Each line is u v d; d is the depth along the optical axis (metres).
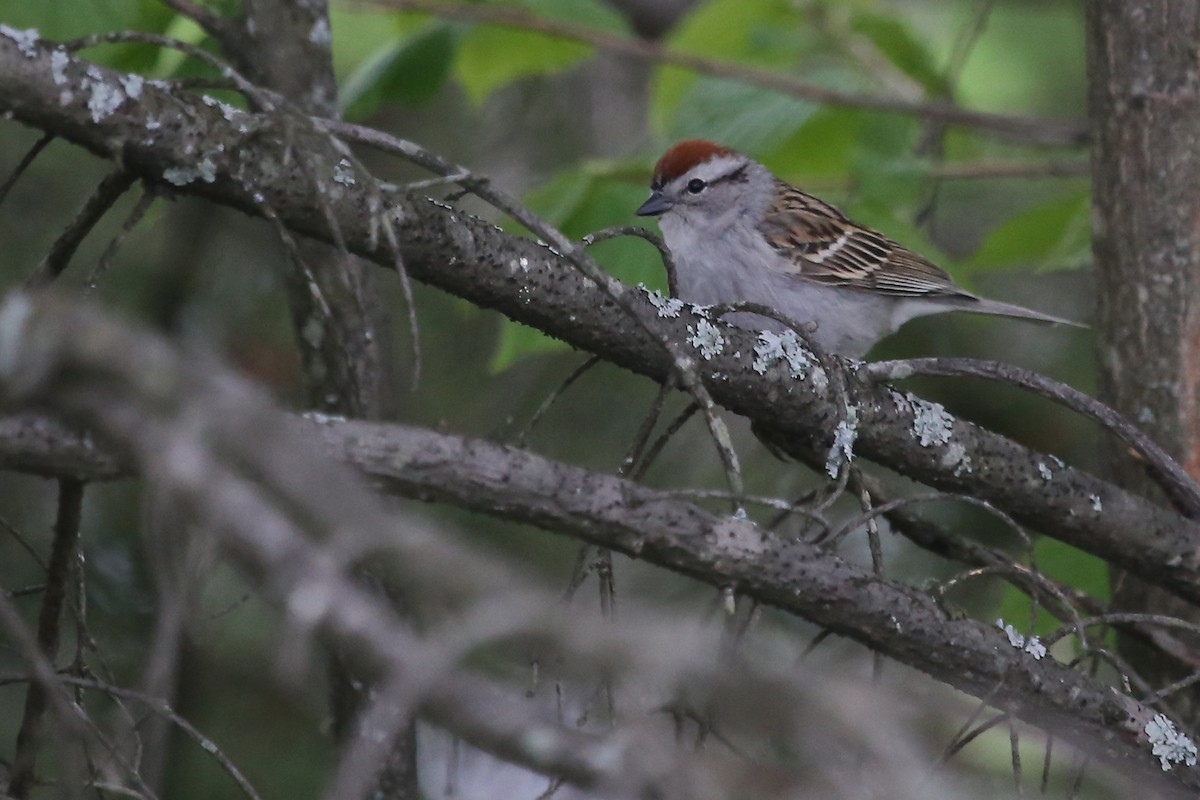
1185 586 6.72
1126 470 7.45
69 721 4.18
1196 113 7.32
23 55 4.54
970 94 11.93
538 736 3.57
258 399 3.51
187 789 8.05
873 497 6.92
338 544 3.29
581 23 9.98
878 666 5.52
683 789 3.47
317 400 7.83
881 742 3.19
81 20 7.39
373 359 7.83
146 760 5.31
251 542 3.28
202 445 3.39
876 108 9.84
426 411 10.12
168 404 3.44
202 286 9.83
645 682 3.28
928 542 7.06
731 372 5.87
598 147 11.88
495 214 11.12
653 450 5.64
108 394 3.47
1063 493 6.51
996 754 6.88
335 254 7.66
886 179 9.22
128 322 3.70
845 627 5.37
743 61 11.23
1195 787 5.82
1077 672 5.73
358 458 4.52
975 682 5.55
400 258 4.73
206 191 4.93
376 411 7.83
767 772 3.45
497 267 5.40
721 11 11.14
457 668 3.56
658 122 11.58
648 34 13.84
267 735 8.41
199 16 7.84
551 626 3.15
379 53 10.07
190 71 8.23
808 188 10.44
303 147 4.97
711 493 4.75
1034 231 9.65
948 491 6.51
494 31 10.41
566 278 5.54
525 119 11.82
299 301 7.72
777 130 9.72
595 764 3.54
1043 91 12.03
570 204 8.99
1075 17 12.08
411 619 5.62
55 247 4.95
